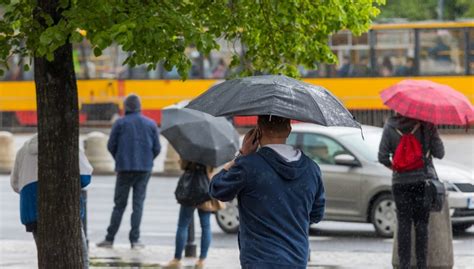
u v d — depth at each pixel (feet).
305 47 51.83
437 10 235.40
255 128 36.09
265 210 34.55
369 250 84.23
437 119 60.85
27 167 52.65
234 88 35.73
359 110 212.64
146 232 97.25
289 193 34.81
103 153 157.38
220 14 47.83
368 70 211.82
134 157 82.89
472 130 203.72
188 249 78.84
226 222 95.61
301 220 35.01
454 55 209.05
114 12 41.29
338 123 35.06
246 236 34.81
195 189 72.18
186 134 71.20
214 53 221.87
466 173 90.68
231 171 34.86
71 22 40.50
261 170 34.65
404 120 61.87
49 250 45.03
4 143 163.12
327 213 91.40
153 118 224.94
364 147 91.35
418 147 61.36
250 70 52.60
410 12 235.20
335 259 78.18
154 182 145.28
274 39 51.11
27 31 42.78
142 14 41.19
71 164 45.01
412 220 62.28
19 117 231.50
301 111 34.68
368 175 89.81
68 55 44.57
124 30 39.78
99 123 224.94
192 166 72.33
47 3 42.88
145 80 224.53
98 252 82.07
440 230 64.13
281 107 34.68
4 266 72.33
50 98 44.47
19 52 44.37
